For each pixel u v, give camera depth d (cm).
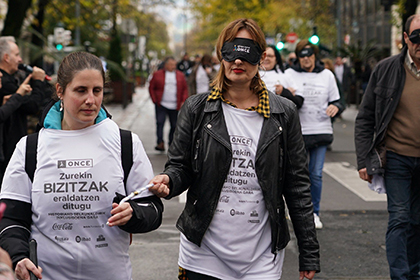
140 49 3494
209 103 290
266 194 287
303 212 301
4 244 243
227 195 288
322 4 3008
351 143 1362
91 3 1734
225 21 3444
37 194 252
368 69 2127
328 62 925
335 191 837
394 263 415
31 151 254
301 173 299
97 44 2481
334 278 480
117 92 2481
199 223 288
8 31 1199
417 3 1142
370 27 3481
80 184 253
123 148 259
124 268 263
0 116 497
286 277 483
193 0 3559
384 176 432
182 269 305
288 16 3052
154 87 1211
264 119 290
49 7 1559
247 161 287
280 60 641
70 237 254
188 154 294
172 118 1229
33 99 533
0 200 254
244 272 289
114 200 253
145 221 254
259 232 289
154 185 262
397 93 420
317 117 625
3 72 538
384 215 698
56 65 1628
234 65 283
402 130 422
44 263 254
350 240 591
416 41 405
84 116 248
